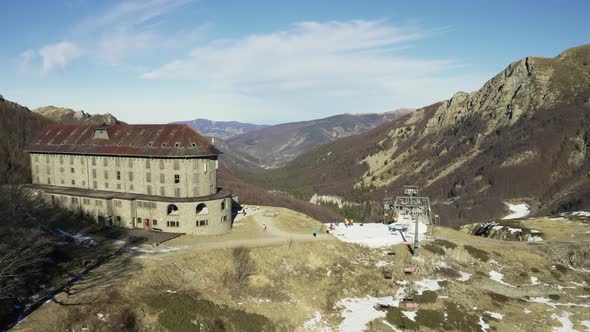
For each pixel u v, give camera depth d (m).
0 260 41.53
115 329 40.66
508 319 57.41
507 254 77.38
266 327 49.50
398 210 102.56
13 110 164.62
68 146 89.75
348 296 61.34
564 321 56.81
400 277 68.00
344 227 93.75
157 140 80.50
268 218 91.12
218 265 60.50
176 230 74.62
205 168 78.56
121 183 82.81
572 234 87.94
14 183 74.12
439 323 54.97
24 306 41.56
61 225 74.62
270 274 62.06
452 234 89.31
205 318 46.97
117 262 56.44
